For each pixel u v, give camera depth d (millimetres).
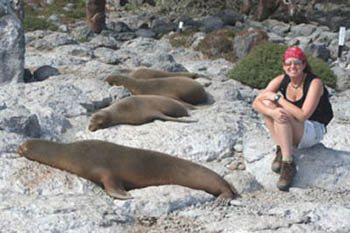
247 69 11320
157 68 11688
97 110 8664
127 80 9352
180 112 8266
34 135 7527
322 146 7016
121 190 6285
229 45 14953
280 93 6695
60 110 8320
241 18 20484
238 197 6496
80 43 14672
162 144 7336
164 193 6281
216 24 18906
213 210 6215
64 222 5719
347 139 7895
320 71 11664
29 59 11312
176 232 5840
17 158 6613
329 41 17344
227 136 7480
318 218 6125
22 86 8797
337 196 6645
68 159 6438
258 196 6594
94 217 5820
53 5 23031
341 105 9977
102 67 11016
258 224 5930
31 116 7488
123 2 24406
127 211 6066
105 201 6113
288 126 6586
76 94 8695
